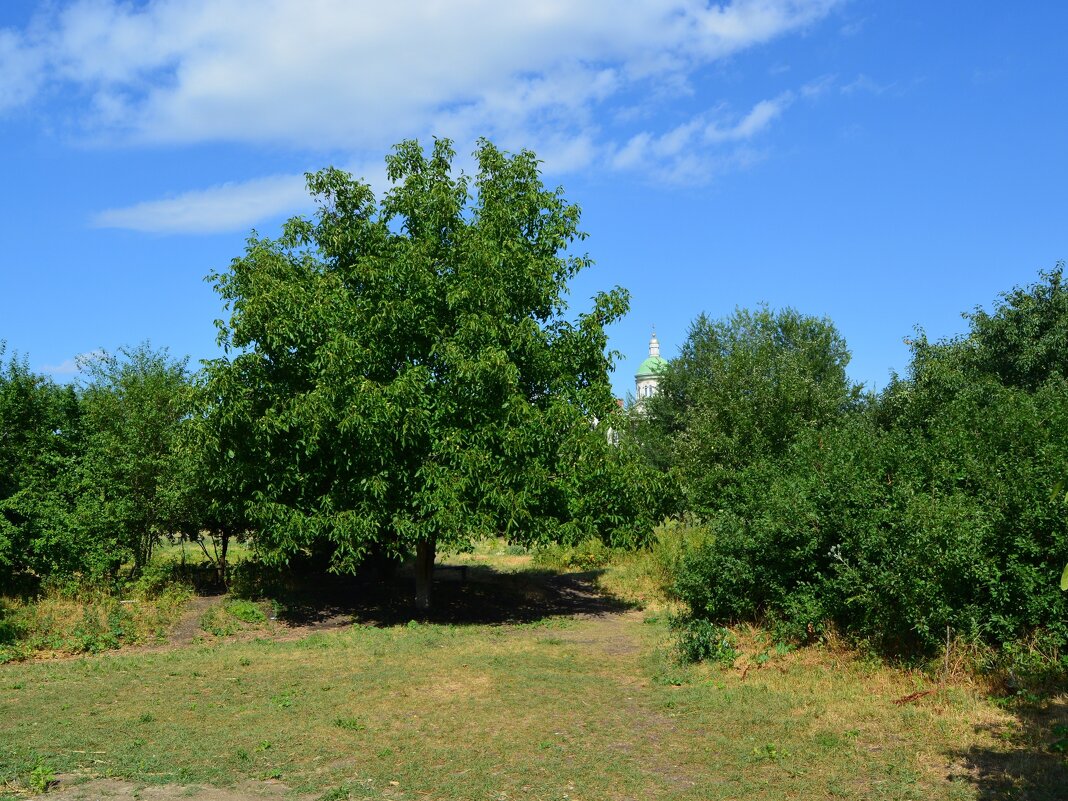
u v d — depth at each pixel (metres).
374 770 7.15
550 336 16.12
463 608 17.09
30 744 8.00
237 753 7.59
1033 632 9.00
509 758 7.40
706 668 10.60
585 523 14.89
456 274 15.45
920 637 9.62
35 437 17.47
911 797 6.13
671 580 18.20
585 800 6.41
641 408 44.50
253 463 14.87
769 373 22.25
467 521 13.93
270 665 11.70
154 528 18.64
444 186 16.02
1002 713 7.88
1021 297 22.69
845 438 13.12
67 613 14.91
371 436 13.62
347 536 14.02
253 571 19.41
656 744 7.75
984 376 20.22
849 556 10.53
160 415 18.06
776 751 7.27
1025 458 10.54
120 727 8.56
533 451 14.47
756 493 12.88
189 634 14.65
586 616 16.16
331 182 16.22
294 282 15.08
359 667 11.38
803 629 10.96
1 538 15.15
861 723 7.96
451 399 14.49
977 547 9.13
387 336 14.93
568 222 16.80
